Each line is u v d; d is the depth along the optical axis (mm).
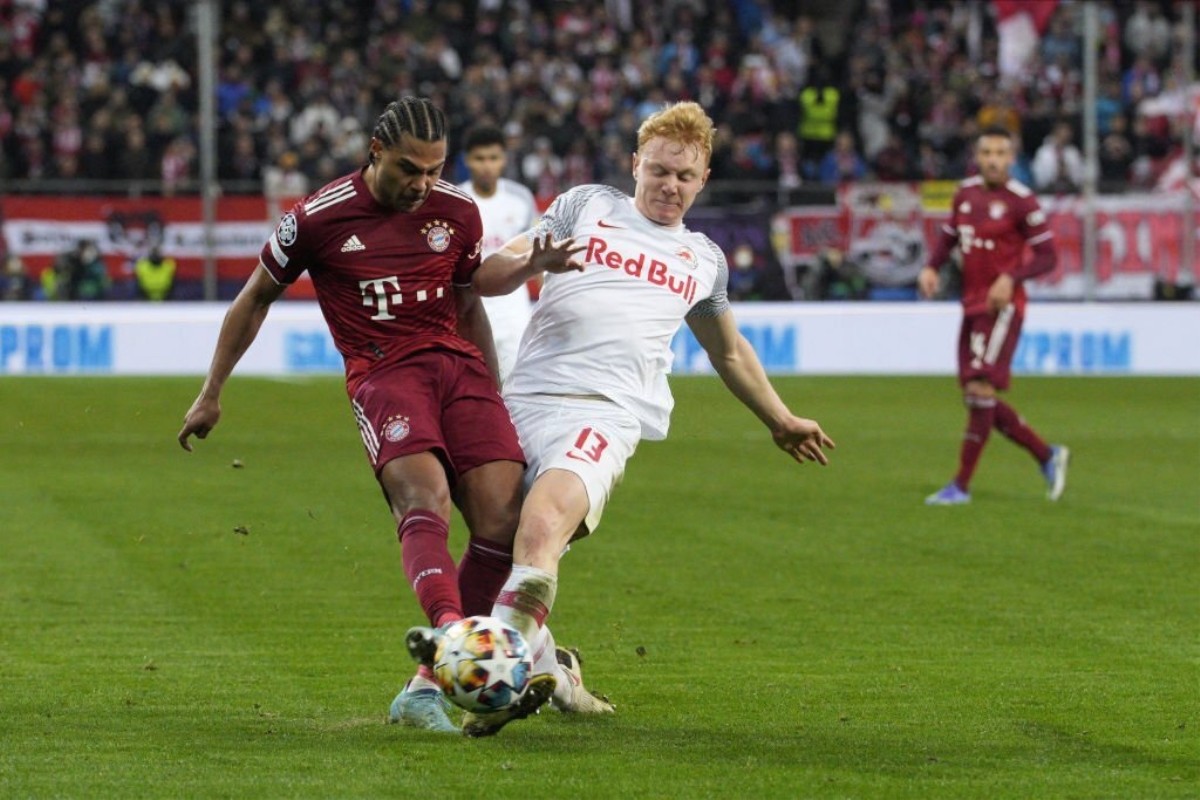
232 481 42281
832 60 85938
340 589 28547
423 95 80750
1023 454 49688
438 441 18156
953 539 34312
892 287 72125
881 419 57719
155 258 68250
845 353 71375
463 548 33312
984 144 40375
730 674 22203
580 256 19406
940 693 20984
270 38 83312
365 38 85312
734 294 71250
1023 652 23688
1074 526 36062
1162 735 18656
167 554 31797
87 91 78438
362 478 42906
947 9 90188
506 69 85062
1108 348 72250
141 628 25109
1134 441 52594
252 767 16828
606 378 19250
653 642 24406
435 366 18688
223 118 78250
